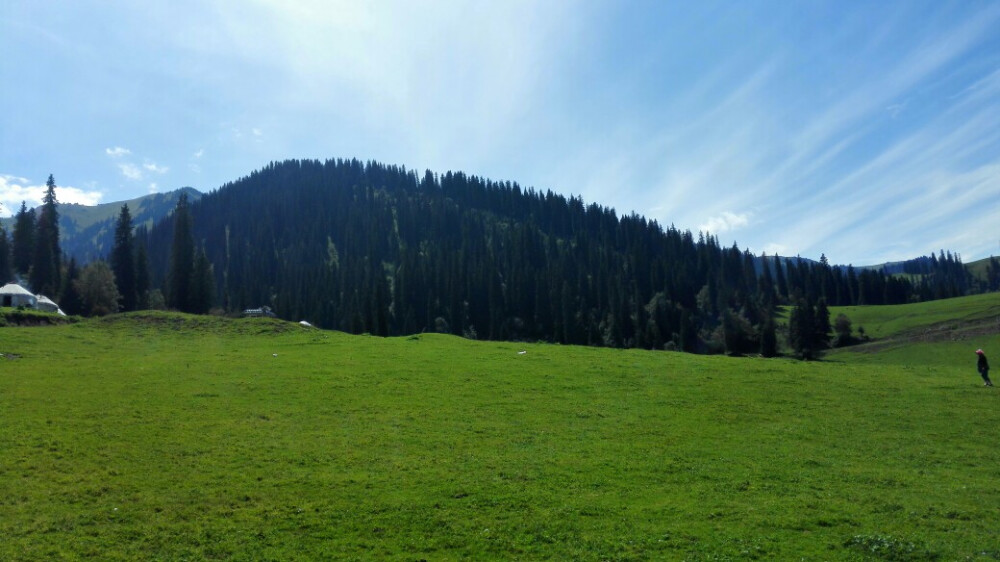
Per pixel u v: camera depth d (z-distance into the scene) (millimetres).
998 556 13727
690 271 170750
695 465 20375
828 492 18000
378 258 196625
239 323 53500
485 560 13773
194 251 103812
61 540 14359
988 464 20625
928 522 15719
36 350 39750
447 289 147875
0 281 101125
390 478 18656
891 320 129375
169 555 13852
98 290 91750
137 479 18188
